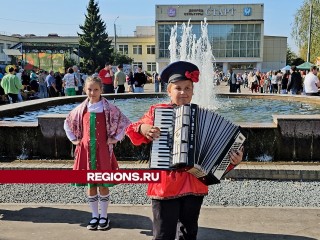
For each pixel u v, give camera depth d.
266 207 4.88
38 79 21.17
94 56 69.06
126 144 6.74
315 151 6.56
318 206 4.96
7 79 14.87
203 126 2.95
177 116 2.95
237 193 5.42
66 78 16.41
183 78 3.06
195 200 3.17
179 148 2.88
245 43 65.69
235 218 4.55
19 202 5.18
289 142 6.58
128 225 4.39
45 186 5.82
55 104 12.69
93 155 4.30
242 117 10.88
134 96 16.33
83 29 70.69
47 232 4.21
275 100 15.70
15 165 6.33
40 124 6.87
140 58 83.56
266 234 4.13
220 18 65.06
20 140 6.94
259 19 64.56
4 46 71.31
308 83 15.28
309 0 40.16
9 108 9.63
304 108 12.86
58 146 6.87
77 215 4.69
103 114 4.32
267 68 72.94
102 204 4.31
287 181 5.94
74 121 4.39
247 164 6.33
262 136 6.59
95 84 4.28
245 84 42.00
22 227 4.34
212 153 2.93
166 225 3.11
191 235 3.25
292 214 4.66
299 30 40.62
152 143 2.95
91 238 4.06
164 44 65.31
